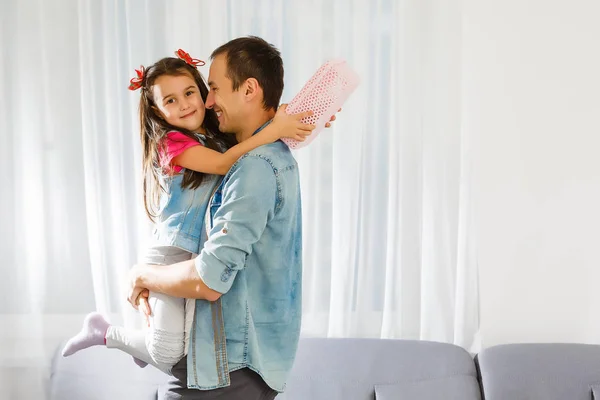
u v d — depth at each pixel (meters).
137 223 2.50
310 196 2.49
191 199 1.62
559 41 2.50
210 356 1.53
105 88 2.47
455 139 2.47
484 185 2.53
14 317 2.50
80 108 2.49
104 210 2.49
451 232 2.49
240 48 1.62
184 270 1.51
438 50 2.46
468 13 2.49
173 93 1.66
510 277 2.55
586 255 2.53
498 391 2.22
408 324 2.51
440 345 2.35
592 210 2.52
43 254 2.50
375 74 2.49
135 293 1.62
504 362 2.28
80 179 2.51
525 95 2.51
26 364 2.51
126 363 2.31
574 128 2.51
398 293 2.52
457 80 2.47
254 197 1.50
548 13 2.49
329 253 2.51
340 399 2.21
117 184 2.47
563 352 2.30
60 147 2.49
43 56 2.47
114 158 2.47
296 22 2.47
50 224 2.50
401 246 2.50
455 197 2.48
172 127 1.67
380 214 2.52
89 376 2.28
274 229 1.57
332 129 2.48
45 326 2.51
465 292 2.50
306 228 2.50
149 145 1.71
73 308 2.52
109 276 2.50
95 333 1.80
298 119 1.60
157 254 1.64
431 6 2.46
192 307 1.56
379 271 2.53
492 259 2.54
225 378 1.52
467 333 2.50
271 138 1.57
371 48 2.48
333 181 2.49
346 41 2.47
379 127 2.50
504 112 2.52
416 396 2.21
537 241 2.54
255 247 1.57
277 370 1.58
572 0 2.49
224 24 2.46
